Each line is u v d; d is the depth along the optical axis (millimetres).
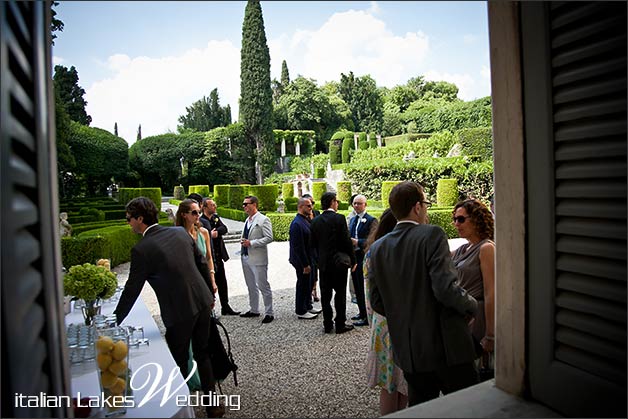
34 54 783
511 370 1373
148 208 2674
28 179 711
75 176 30734
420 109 51156
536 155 1221
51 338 811
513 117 1282
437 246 1907
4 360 590
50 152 886
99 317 2605
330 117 50406
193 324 2627
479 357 2152
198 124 53000
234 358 4043
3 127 586
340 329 4680
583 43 1073
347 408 3023
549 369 1233
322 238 4613
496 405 1308
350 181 21828
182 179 38281
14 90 644
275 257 10625
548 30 1145
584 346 1127
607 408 1061
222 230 5633
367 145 39531
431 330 1905
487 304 2260
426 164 17391
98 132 30406
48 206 818
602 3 1016
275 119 48594
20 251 638
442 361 1901
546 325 1232
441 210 13445
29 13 782
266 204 18188
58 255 932
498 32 1308
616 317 1043
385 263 2039
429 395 2027
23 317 630
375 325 2660
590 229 1084
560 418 1212
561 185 1154
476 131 20547
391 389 2598
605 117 1045
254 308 5465
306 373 3650
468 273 2373
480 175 15633
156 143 37344
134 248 2576
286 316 5500
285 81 56188
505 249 1361
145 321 2854
